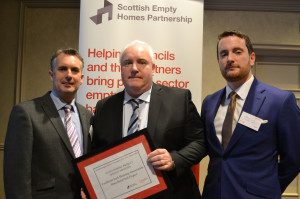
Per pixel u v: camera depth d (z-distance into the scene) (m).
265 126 1.94
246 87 2.07
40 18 4.10
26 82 4.07
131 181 1.90
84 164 1.92
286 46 3.99
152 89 2.13
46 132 1.93
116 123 2.07
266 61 4.19
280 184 2.04
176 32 3.02
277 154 2.02
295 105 1.98
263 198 1.87
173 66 3.01
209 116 2.12
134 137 1.91
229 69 2.00
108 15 3.01
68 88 2.04
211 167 2.05
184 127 2.05
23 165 1.85
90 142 2.13
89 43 3.00
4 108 4.04
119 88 2.98
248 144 1.94
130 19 3.01
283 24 4.01
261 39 4.00
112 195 1.90
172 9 3.02
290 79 4.19
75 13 4.09
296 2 3.96
